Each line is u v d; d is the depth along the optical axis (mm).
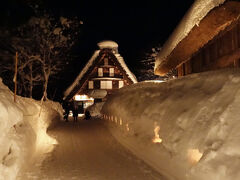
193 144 5086
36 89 30172
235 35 8227
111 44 36375
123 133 10844
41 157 7848
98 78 35281
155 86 10258
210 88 6227
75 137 12062
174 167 5637
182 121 5973
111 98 17656
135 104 10438
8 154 5527
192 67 12609
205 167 4344
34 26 21125
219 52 9484
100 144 10250
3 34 19188
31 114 9164
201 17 7715
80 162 7332
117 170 6484
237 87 5285
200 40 9617
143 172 6285
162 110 7500
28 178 5738
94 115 29906
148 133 7969
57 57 24938
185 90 7340
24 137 6645
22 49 21531
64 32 24438
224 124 4691
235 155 4105
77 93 35219
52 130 14445
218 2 6793
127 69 36219
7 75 24312
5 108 5203
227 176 3920
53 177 5883
